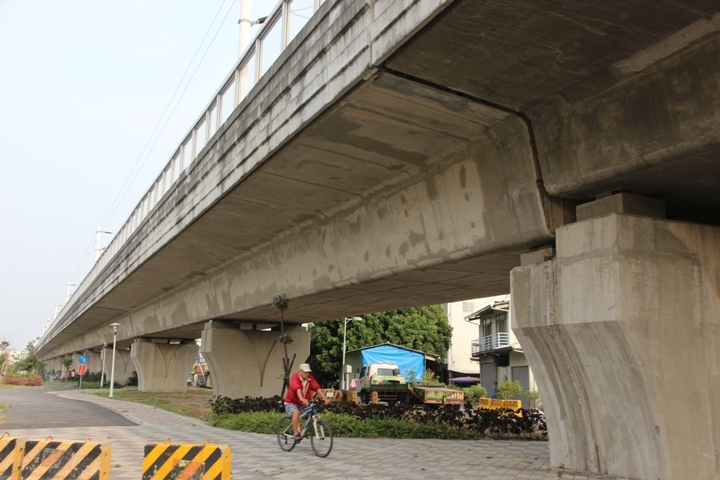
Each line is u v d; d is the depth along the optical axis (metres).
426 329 48.69
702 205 10.09
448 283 15.67
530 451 12.70
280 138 11.13
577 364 9.33
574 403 9.55
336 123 10.19
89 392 41.56
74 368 82.81
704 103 7.26
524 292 10.03
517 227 10.25
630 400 8.64
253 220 16.66
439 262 12.33
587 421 9.40
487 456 11.78
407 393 27.81
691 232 8.97
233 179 13.52
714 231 9.14
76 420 20.16
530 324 9.82
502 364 40.16
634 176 8.65
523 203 10.05
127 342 50.19
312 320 26.77
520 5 6.66
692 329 8.69
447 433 15.69
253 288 21.44
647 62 7.65
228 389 25.88
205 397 34.91
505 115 9.61
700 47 7.16
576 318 8.91
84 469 6.98
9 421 19.47
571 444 9.65
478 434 16.03
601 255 8.66
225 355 25.95
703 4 6.46
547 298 9.55
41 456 7.27
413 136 10.65
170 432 16.42
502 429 16.05
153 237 21.27
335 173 12.70
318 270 17.05
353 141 10.95
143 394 37.47
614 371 8.73
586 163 8.91
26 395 37.00
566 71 8.16
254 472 9.76
